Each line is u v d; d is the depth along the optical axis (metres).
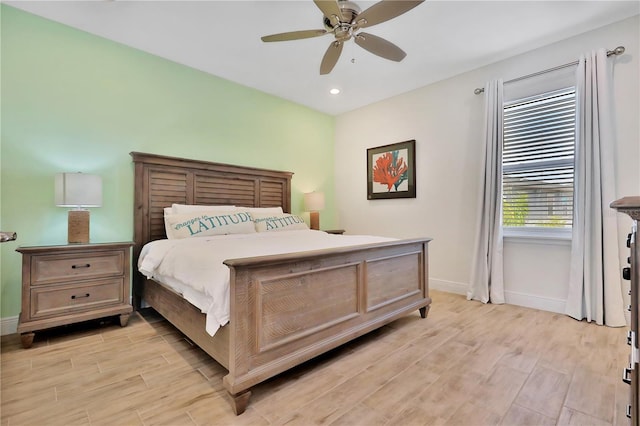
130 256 2.60
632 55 2.48
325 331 1.88
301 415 1.43
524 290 3.06
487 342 2.21
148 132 3.06
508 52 3.04
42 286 2.20
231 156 3.69
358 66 3.32
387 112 4.23
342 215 4.84
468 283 3.44
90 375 1.77
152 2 2.31
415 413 1.44
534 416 1.42
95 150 2.75
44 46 2.52
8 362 1.92
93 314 2.39
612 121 2.55
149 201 3.01
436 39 2.80
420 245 2.75
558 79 2.84
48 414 1.43
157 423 1.37
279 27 2.62
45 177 2.52
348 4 2.05
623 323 2.46
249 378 1.47
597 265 2.55
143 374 1.78
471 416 1.42
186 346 2.16
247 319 1.50
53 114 2.55
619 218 2.52
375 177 4.37
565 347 2.12
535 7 2.36
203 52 3.04
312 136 4.64
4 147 2.36
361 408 1.48
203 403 1.52
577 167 2.68
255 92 3.93
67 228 2.60
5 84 2.36
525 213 3.11
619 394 1.58
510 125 3.20
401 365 1.89
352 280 2.10
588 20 2.53
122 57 2.90
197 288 1.75
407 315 2.81
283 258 1.62
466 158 3.47
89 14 2.46
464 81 3.48
